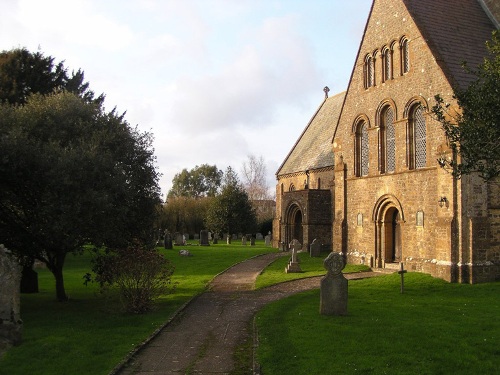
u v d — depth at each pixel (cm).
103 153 1794
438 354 1162
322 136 5062
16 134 1636
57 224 1587
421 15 2722
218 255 4084
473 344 1251
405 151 2717
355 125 3191
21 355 1192
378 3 2989
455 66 2512
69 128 1883
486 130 1340
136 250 1788
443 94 2447
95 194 1653
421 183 2591
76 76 4138
